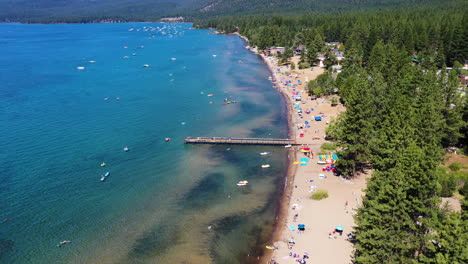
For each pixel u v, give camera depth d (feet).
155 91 503.20
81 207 237.25
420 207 155.74
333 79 466.70
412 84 330.95
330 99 447.01
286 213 225.76
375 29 645.92
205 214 228.84
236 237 206.69
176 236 208.74
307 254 187.32
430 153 195.72
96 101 458.91
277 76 584.81
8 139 339.98
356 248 172.35
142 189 258.57
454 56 509.35
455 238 130.41
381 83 337.52
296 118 390.63
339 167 273.13
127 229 215.31
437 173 167.84
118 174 278.87
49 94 491.31
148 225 218.79
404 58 453.17
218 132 357.82
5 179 270.46
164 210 233.76
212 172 281.54
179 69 650.43
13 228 216.74
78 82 558.15
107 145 329.11
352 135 259.80
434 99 285.84
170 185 263.70
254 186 260.21
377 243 152.76
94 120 391.24
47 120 391.24
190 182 267.18
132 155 310.04
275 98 469.98
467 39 492.95
